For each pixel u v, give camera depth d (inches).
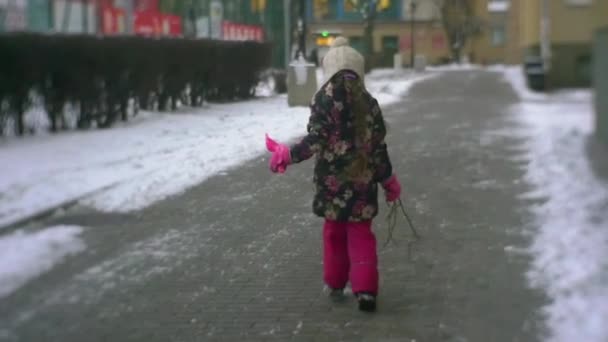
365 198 219.6
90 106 576.1
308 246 295.6
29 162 450.6
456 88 921.5
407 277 251.3
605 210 263.9
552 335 194.1
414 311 221.1
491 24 1621.6
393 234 302.8
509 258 260.4
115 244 303.9
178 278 260.8
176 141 548.1
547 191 329.7
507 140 495.5
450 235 296.4
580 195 279.6
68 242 306.8
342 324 214.1
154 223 336.2
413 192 372.8
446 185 383.9
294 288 247.3
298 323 216.2
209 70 772.0
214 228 326.0
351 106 216.5
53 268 274.5
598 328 191.6
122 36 598.2
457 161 445.1
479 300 225.3
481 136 532.4
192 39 724.7
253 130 609.0
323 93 218.5
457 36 2086.6
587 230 265.4
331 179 219.5
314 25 2294.5
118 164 457.1
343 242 229.9
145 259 283.7
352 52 221.6
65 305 236.2
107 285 254.8
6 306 235.8
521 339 194.2
